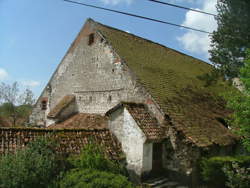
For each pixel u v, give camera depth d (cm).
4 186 689
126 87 1322
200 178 1077
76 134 1070
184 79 1644
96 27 1602
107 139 1127
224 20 1483
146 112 1163
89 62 1616
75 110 1684
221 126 1345
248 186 1017
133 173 1044
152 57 1689
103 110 1454
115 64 1416
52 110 1702
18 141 919
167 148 1111
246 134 1029
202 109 1409
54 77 1908
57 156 891
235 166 1041
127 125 1103
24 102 3312
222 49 1512
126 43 1634
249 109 958
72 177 758
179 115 1167
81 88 1650
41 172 755
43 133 1005
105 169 891
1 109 3159
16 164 731
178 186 1031
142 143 1021
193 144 1006
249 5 1380
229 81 1532
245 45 1417
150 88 1242
